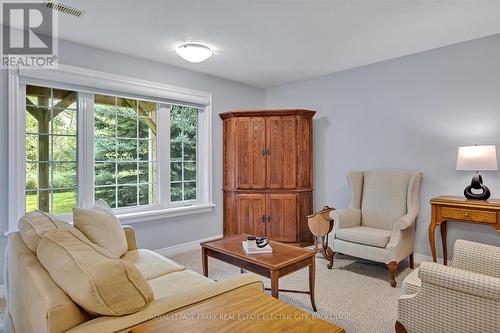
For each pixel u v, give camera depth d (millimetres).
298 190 3949
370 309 2311
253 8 2377
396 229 2852
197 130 4125
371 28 2742
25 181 2729
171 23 2613
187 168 4004
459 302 1435
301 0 2264
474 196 2842
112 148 3332
